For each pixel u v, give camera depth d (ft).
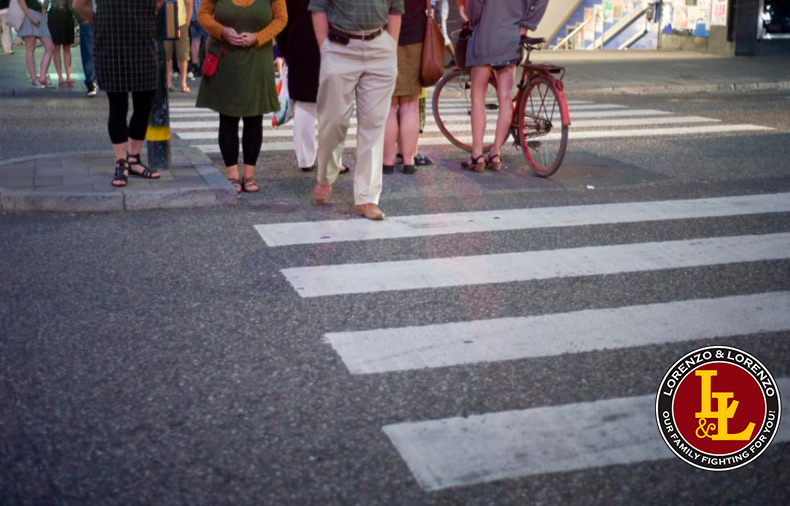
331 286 16.72
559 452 10.97
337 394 12.41
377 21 19.95
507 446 11.09
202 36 54.60
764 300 16.17
